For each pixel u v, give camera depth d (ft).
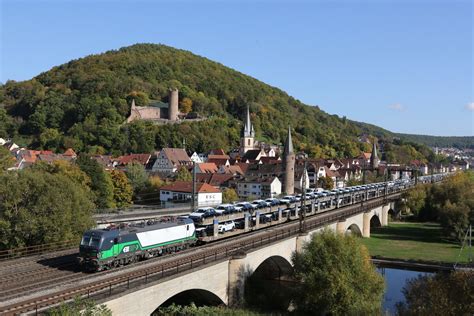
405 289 161.17
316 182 558.15
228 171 579.07
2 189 189.26
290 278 216.33
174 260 148.56
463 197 375.86
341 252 177.17
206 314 147.33
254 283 205.46
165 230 162.40
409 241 336.49
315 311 178.50
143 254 151.84
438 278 136.77
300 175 575.38
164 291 127.13
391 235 360.28
